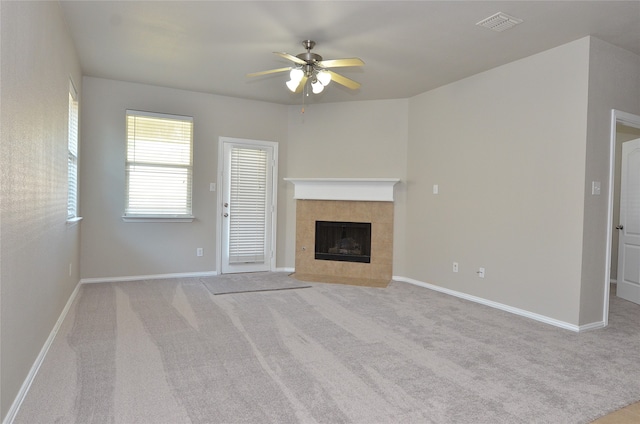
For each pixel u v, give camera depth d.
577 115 3.65
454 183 4.96
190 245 5.70
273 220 6.23
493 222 4.45
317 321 3.74
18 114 2.06
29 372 2.39
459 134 4.91
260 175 6.11
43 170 2.68
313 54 3.74
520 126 4.17
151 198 5.44
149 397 2.26
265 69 4.70
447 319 3.91
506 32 3.56
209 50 4.13
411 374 2.64
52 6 2.93
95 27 3.62
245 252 6.07
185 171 5.61
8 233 1.91
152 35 3.78
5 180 1.85
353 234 6.15
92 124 5.09
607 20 3.29
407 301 4.59
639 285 4.71
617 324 3.88
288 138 6.29
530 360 2.93
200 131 5.69
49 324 2.99
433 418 2.11
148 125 5.38
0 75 1.75
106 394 2.28
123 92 5.23
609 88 3.75
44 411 2.09
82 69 4.79
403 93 5.54
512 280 4.22
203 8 3.24
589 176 3.63
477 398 2.34
